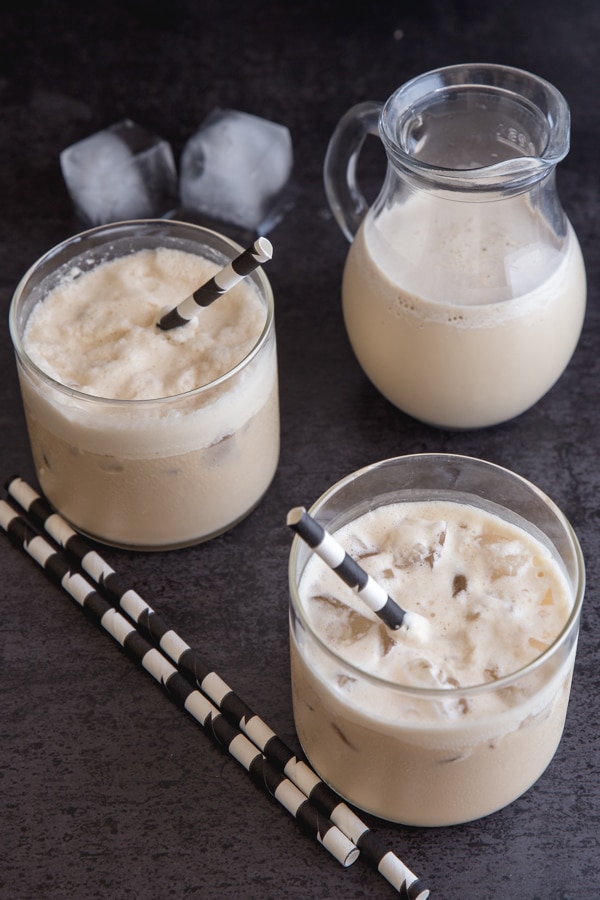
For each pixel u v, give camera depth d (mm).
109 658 820
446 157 847
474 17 1036
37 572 846
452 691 712
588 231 940
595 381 895
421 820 761
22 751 796
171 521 824
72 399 788
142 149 953
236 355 815
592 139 977
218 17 1043
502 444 876
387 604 734
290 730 802
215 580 841
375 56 1019
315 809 769
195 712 794
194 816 780
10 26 1043
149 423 788
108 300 840
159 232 852
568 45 1020
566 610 754
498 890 761
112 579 828
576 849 769
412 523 779
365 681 718
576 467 868
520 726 729
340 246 948
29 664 819
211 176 949
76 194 950
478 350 825
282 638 825
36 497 853
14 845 774
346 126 862
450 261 817
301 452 877
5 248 946
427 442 879
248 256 774
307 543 715
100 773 791
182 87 1011
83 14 1048
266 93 1006
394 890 762
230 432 802
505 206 817
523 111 825
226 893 763
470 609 755
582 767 788
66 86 1015
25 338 829
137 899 762
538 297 821
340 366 906
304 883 764
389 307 829
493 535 778
